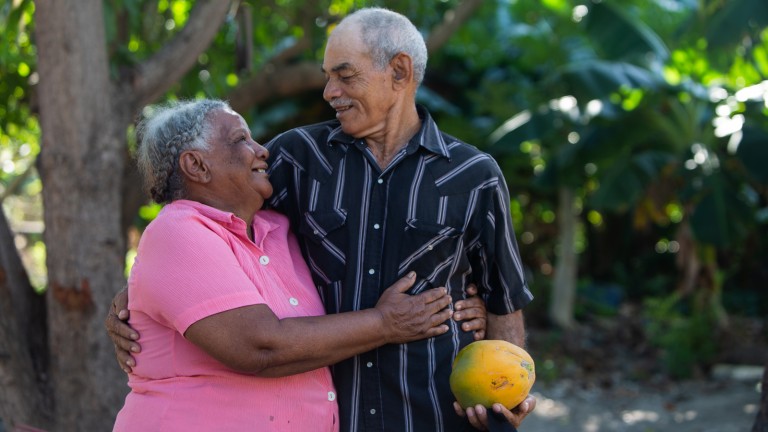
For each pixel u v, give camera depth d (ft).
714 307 30.55
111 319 7.29
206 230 6.76
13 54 15.92
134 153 7.68
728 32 21.77
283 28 23.08
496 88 30.73
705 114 28.12
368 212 7.45
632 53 25.09
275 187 7.77
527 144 34.76
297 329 6.62
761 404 9.77
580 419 23.00
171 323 6.68
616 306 40.78
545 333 33.96
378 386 7.30
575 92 25.72
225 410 6.81
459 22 22.03
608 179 27.25
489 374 6.88
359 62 7.33
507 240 7.66
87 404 12.10
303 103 31.73
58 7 11.96
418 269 7.36
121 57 13.58
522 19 33.35
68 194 12.12
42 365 12.59
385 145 7.64
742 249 38.29
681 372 27.71
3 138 20.29
